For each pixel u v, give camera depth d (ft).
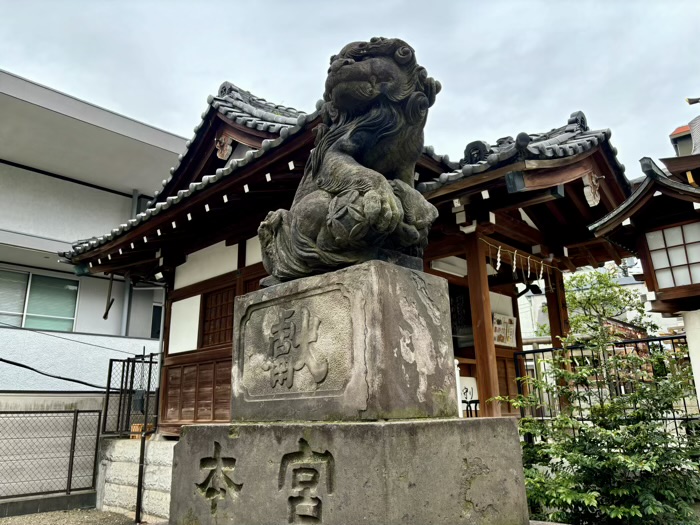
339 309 7.75
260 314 9.13
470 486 7.11
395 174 9.23
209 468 8.43
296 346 8.25
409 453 6.43
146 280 30.94
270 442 7.56
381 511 6.06
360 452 6.43
